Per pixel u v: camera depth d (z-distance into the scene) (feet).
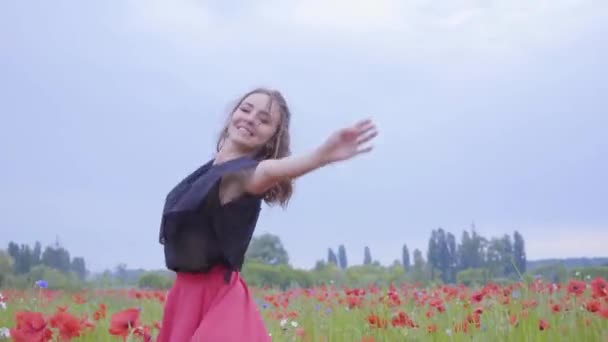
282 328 21.57
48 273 49.75
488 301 23.58
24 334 13.28
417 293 33.37
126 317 12.67
